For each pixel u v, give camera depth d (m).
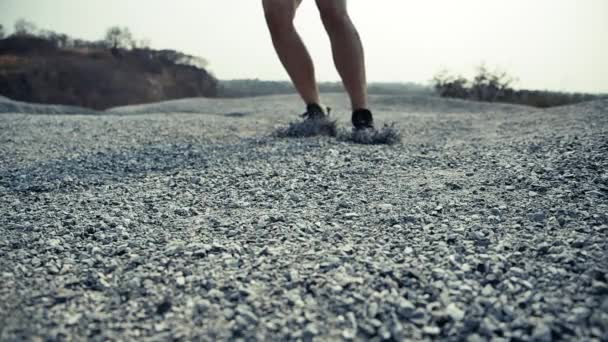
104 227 1.66
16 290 1.19
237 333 1.02
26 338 0.99
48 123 5.34
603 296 1.09
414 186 2.13
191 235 1.59
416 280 1.21
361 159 2.72
